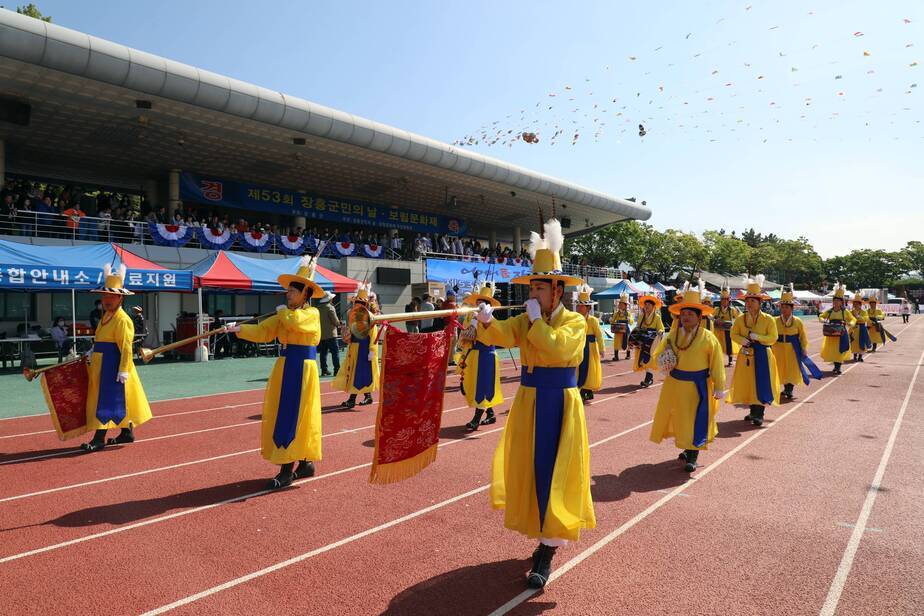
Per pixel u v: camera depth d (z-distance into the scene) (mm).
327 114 22938
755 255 80750
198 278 17344
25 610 3510
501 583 3848
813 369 11352
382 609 3518
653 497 5578
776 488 5859
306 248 24938
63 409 7137
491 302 9641
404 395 4102
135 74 17969
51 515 5086
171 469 6504
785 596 3684
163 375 14977
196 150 24641
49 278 14789
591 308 11523
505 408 10578
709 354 6512
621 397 11812
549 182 34344
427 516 5051
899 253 95312
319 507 5277
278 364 5891
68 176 27172
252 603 3594
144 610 3514
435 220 39125
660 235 53844
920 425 8898
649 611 3506
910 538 4598
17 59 16203
